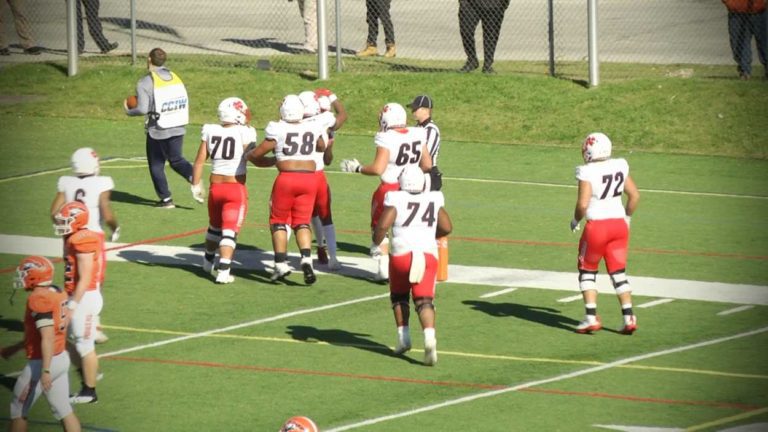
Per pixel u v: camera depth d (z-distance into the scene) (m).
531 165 92.38
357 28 137.62
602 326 55.34
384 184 59.69
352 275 64.44
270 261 67.25
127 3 156.25
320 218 64.75
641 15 144.25
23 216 76.75
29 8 147.25
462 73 109.12
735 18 102.94
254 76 112.69
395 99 106.25
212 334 54.53
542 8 148.38
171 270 65.25
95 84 115.12
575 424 43.44
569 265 66.00
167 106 78.44
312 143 60.94
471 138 100.56
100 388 47.66
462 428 43.06
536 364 50.19
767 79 102.56
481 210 78.88
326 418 44.12
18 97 113.75
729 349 51.91
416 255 49.03
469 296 60.31
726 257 67.44
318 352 51.97
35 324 39.84
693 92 101.56
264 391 47.16
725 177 88.38
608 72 111.56
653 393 46.69
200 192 63.03
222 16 146.88
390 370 49.56
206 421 43.97
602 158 52.84
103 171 90.81
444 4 152.25
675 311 57.62
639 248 69.69
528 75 109.06
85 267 44.94
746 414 44.28
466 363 50.38
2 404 46.03
